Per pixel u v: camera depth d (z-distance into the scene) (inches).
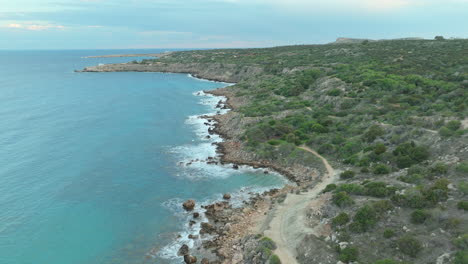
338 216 1121.4
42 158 2172.7
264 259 1048.8
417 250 869.8
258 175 1957.4
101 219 1456.7
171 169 2055.9
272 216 1371.8
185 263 1148.5
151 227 1393.9
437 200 1061.1
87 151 2341.3
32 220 1434.5
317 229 1142.3
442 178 1211.2
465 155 1353.3
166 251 1222.9
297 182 1824.6
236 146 2438.5
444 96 2423.7
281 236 1187.9
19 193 1680.6
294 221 1262.3
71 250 1235.2
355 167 1742.1
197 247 1234.0
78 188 1760.6
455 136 1536.7
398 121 2076.8
